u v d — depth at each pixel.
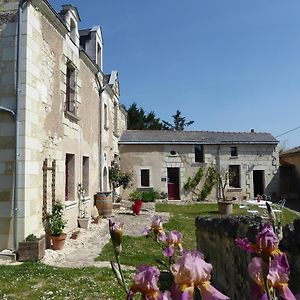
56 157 8.98
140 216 14.18
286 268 1.28
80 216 11.25
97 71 13.63
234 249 4.11
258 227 3.17
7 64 7.33
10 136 7.21
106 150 15.87
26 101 7.21
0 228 7.06
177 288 1.18
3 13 7.43
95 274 5.93
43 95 8.12
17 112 7.18
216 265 4.77
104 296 4.84
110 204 13.80
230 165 22.31
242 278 3.86
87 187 12.56
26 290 5.05
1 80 7.33
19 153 7.11
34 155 7.52
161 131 23.34
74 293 4.94
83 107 11.91
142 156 21.17
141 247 8.43
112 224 1.75
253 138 23.03
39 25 7.96
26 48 7.30
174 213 15.46
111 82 17.77
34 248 6.91
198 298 2.52
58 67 9.22
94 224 11.89
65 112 9.79
